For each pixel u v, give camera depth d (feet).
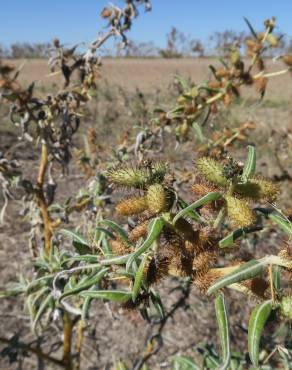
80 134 3.26
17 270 1.80
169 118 1.13
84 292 0.53
